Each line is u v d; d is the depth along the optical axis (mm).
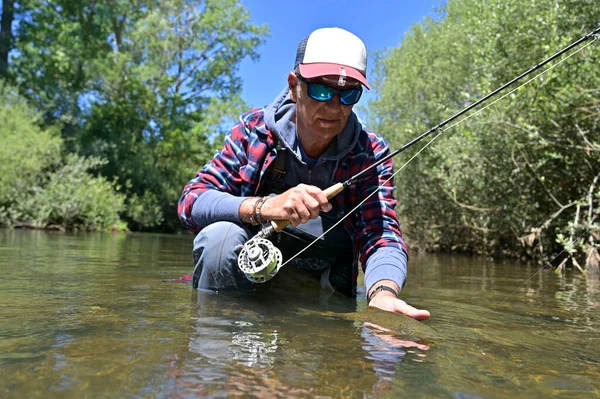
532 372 934
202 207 1855
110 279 2182
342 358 974
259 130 1896
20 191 10859
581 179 4660
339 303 1703
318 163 1877
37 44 15523
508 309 1801
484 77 5297
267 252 1627
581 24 4301
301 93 1724
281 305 1591
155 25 17594
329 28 1721
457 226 6895
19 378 799
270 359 944
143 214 14586
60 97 14742
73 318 1274
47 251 3965
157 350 977
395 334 1215
